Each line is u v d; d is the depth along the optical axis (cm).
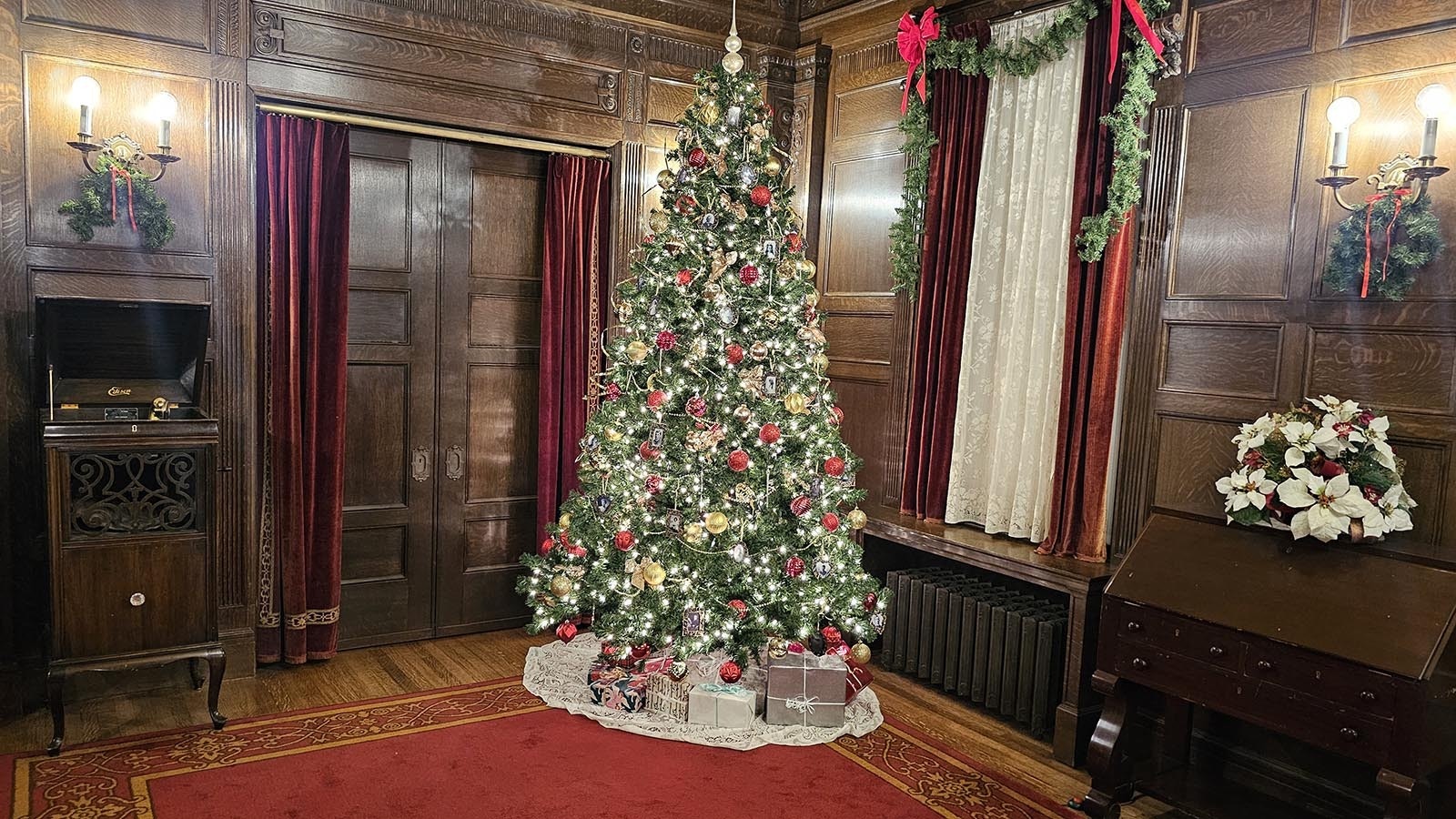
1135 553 337
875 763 356
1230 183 350
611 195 497
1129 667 320
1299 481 303
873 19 492
